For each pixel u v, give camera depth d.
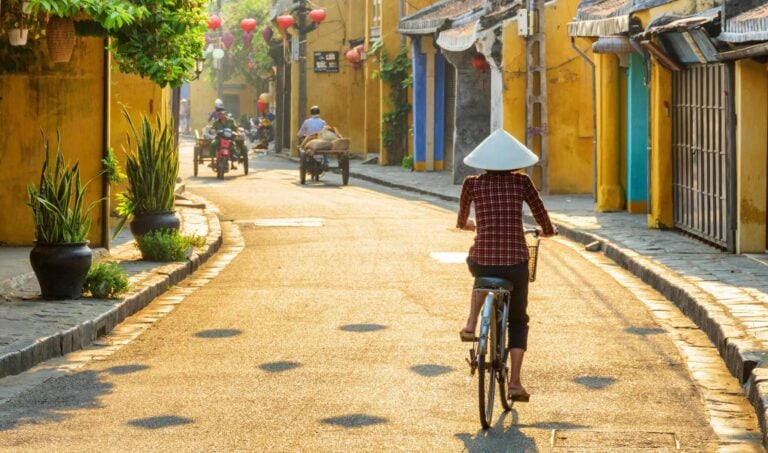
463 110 58.25
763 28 26.22
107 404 16.16
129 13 26.14
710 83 32.06
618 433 14.59
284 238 37.69
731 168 29.97
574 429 14.81
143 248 29.69
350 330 21.69
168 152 30.83
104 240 31.14
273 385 17.25
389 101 75.38
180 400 16.34
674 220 36.28
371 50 75.31
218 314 23.61
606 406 15.98
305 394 16.66
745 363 17.17
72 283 23.23
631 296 25.50
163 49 28.16
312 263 31.61
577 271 29.53
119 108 39.75
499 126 51.25
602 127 42.56
